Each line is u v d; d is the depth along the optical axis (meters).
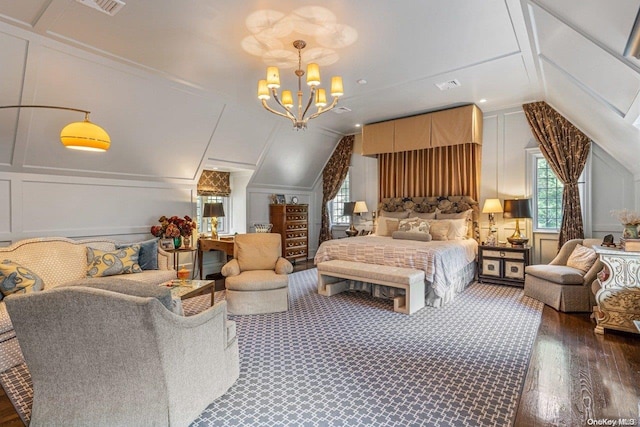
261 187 6.97
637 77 2.23
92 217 4.51
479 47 3.43
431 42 3.32
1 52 3.01
